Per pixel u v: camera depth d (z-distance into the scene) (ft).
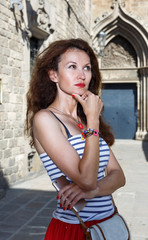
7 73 22.17
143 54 60.64
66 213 5.03
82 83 5.33
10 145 22.63
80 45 5.53
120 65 63.72
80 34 48.98
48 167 5.08
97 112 4.90
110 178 5.33
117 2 59.41
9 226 14.51
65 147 4.66
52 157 4.70
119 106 64.34
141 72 60.80
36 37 29.22
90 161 4.47
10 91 22.62
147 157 38.78
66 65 5.35
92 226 4.87
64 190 4.68
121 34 62.13
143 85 60.90
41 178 25.84
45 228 14.29
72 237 4.87
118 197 20.48
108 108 64.85
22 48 24.54
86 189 4.58
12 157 22.97
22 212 16.78
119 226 5.13
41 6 27.17
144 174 28.12
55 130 4.80
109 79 63.31
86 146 4.58
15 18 23.24
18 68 23.91
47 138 4.74
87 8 57.11
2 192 20.15
